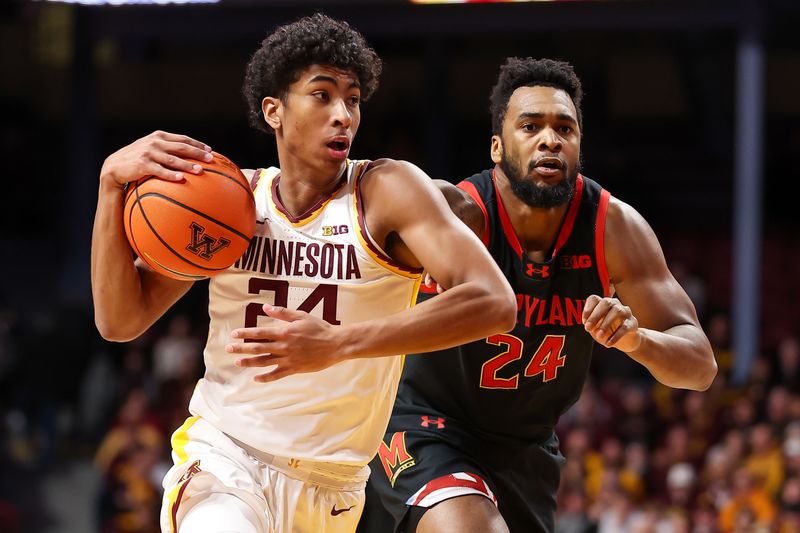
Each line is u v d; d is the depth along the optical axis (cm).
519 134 371
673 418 1096
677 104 1831
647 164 1922
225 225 300
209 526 294
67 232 1698
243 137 1858
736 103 1883
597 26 1321
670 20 1291
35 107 1845
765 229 1862
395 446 394
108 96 1842
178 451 324
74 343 1341
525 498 408
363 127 1759
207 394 324
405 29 1362
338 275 308
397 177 305
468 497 370
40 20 1798
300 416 313
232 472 308
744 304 1255
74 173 1532
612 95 1838
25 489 1239
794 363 1133
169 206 297
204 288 1585
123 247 313
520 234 382
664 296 376
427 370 397
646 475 1003
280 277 311
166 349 1308
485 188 386
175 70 1844
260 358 278
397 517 386
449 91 1659
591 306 324
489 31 1356
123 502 1060
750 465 943
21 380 1318
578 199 382
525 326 382
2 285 1714
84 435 1323
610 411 1128
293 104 305
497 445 399
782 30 1742
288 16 1387
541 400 397
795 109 1808
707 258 1777
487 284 287
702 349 361
